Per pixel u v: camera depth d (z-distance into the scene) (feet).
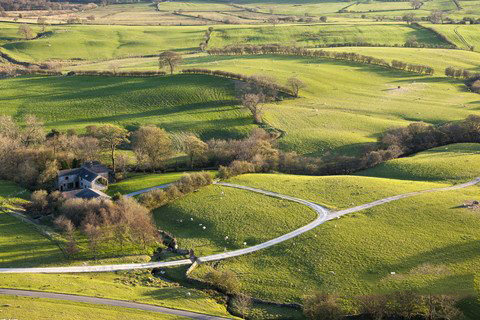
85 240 303.89
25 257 274.98
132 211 320.09
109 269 272.10
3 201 355.15
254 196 364.99
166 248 302.25
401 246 278.05
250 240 304.09
